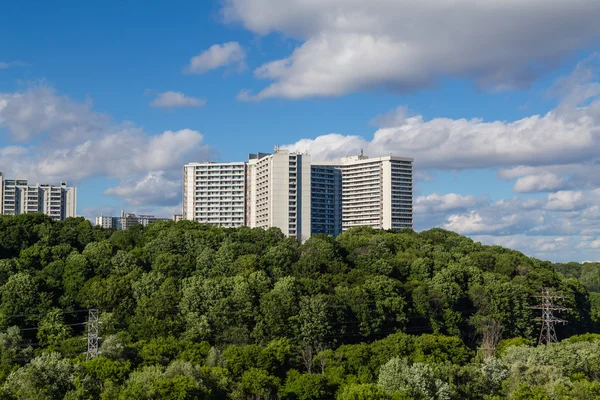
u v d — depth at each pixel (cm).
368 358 19825
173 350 19212
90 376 15912
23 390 14900
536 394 15800
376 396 15388
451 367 17375
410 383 15950
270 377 17962
